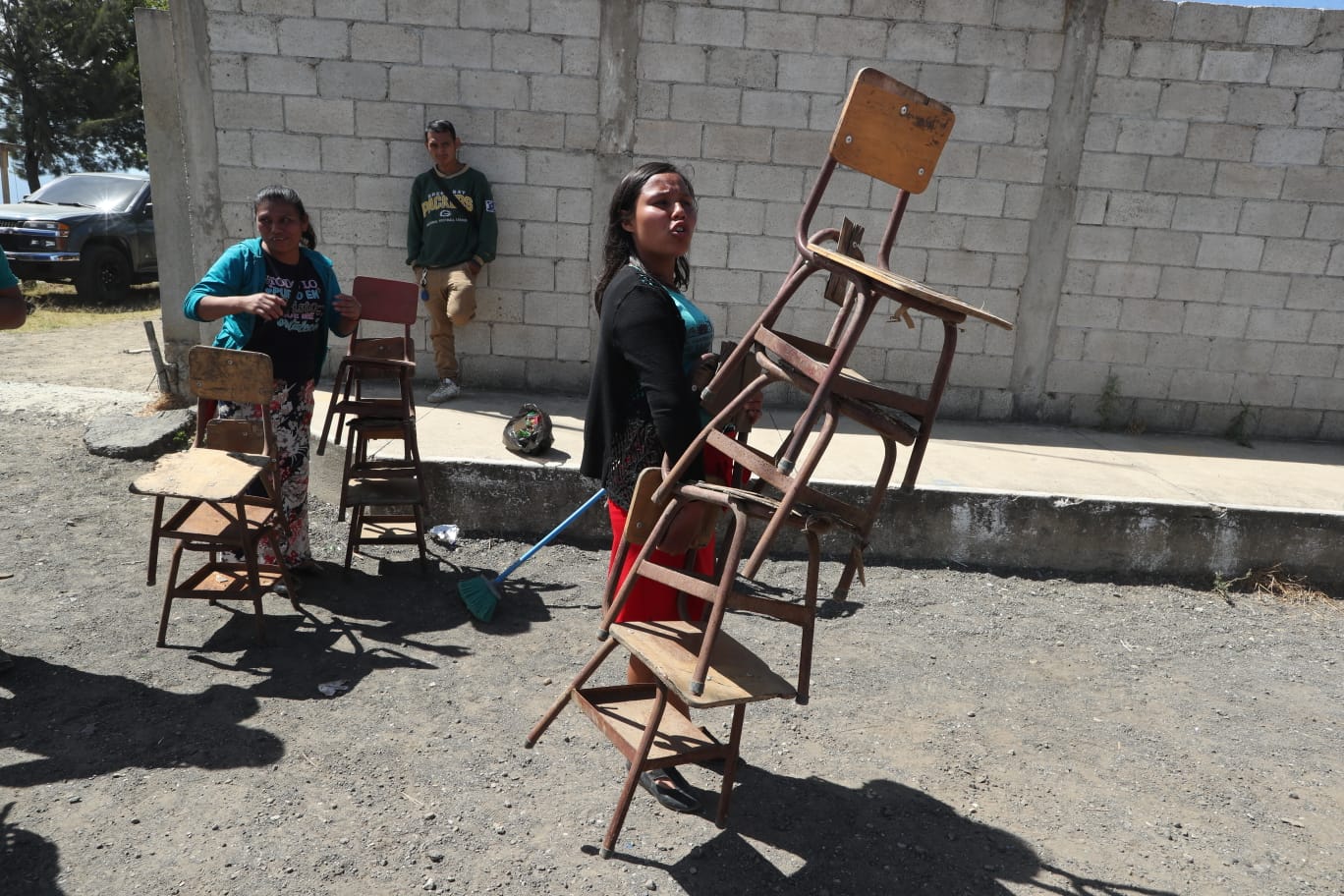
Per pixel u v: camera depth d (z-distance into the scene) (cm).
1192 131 617
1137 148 620
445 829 253
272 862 236
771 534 190
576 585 432
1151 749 324
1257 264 636
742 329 651
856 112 202
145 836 243
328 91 607
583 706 253
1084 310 648
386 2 596
